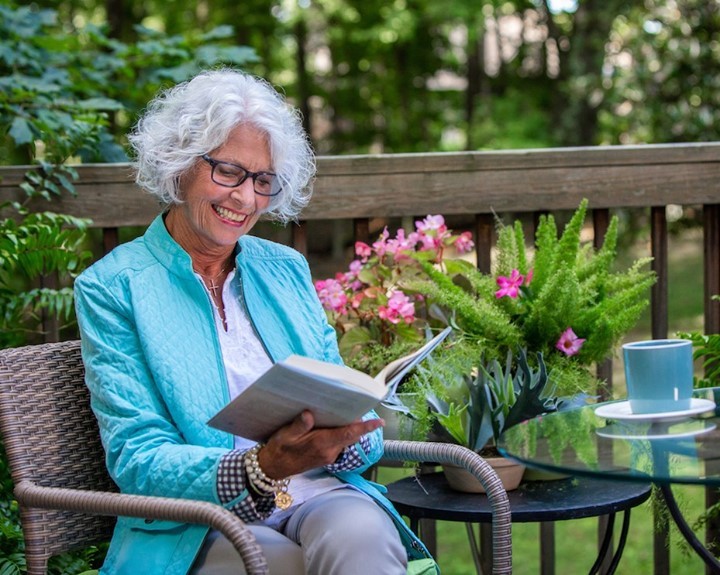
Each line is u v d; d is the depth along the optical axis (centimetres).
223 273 222
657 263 329
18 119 342
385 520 196
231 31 469
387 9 1397
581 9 1020
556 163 317
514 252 277
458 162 312
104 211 302
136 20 1162
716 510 283
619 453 169
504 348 265
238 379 211
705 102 854
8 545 267
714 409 193
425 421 240
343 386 166
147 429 194
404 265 289
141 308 203
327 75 1538
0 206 291
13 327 303
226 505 184
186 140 205
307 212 305
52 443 210
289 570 190
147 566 190
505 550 203
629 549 479
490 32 1490
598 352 268
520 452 173
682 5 857
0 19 425
